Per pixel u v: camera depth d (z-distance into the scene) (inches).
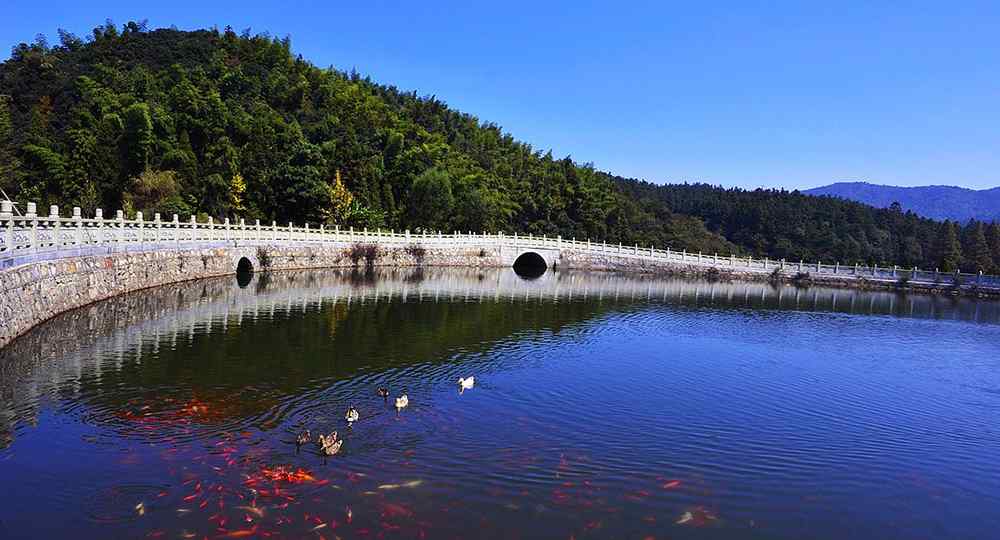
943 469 665.0
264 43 4879.4
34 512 480.7
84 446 598.9
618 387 910.4
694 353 1193.4
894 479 633.0
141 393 756.0
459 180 3924.7
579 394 861.8
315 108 4313.5
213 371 864.3
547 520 506.3
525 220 4434.1
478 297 1854.1
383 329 1243.8
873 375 1096.8
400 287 1984.5
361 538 461.4
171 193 2672.2
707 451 677.9
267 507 498.9
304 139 3513.8
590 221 4439.0
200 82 3846.0
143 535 453.7
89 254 1226.6
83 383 783.7
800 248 5147.6
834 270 2940.5
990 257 4109.3
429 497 530.9
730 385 963.3
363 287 1926.7
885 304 2281.0
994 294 2578.7
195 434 639.1
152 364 881.5
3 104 2807.6
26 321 946.7
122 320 1156.5
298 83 4303.6
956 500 593.9
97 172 2642.7
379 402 772.6
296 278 2037.4
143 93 3353.8
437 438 663.8
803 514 548.4
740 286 2709.2
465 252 2997.0
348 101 4439.0
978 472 661.3
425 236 2856.8
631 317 1628.9
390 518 492.4
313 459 591.8
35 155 2559.1
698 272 3043.8
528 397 831.7
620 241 4372.5
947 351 1382.9
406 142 4261.8
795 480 616.7
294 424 680.4
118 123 2864.2
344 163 3331.7
